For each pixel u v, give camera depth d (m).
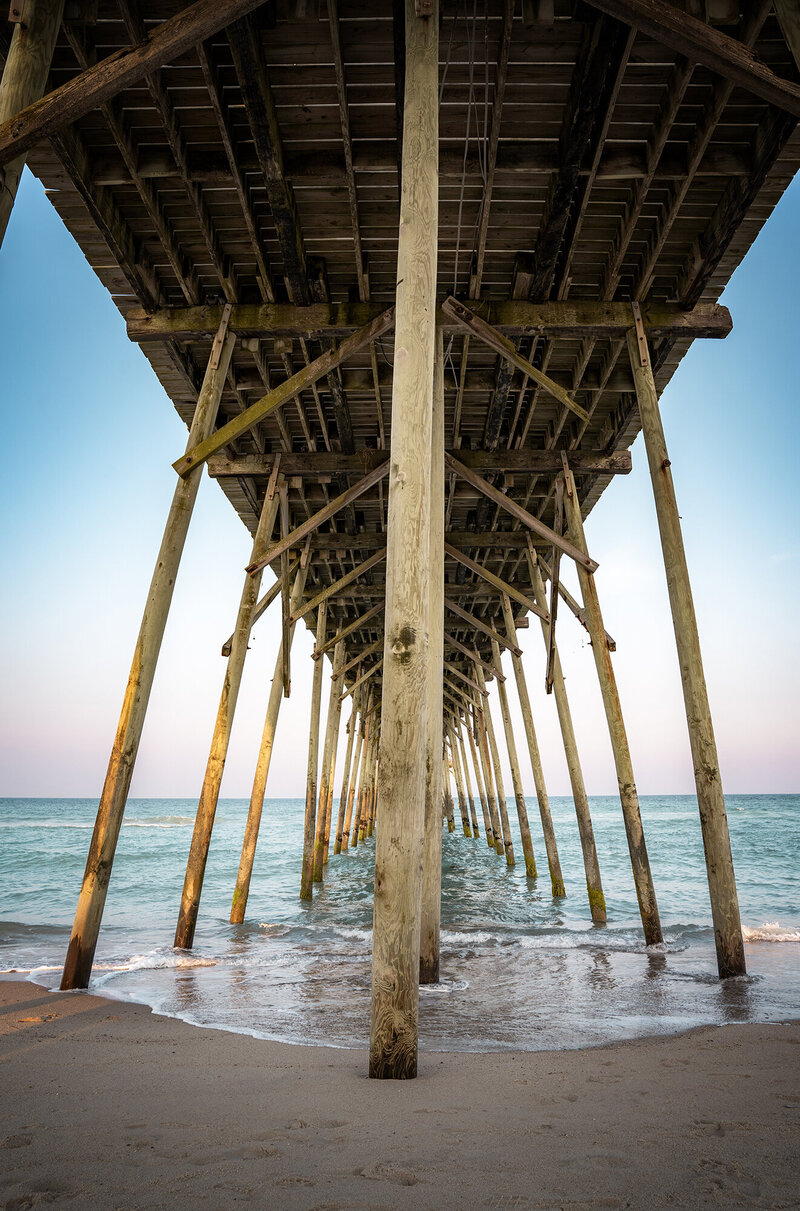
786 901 12.05
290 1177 1.96
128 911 11.71
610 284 7.39
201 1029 4.13
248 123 6.01
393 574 3.22
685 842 30.31
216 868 20.69
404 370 3.46
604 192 6.73
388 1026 3.00
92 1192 1.87
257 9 5.02
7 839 33.44
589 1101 2.64
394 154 6.14
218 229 7.02
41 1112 2.55
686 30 3.86
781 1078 2.98
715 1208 1.77
